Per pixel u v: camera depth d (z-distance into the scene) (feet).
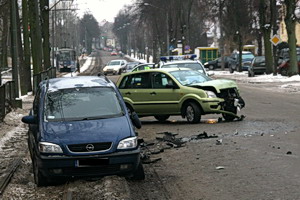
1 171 35.76
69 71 260.83
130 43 538.06
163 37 292.20
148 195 27.76
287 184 28.35
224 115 57.57
